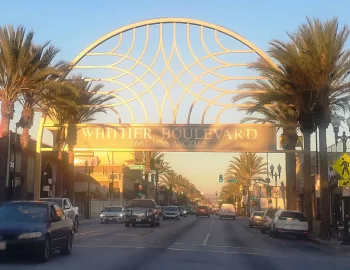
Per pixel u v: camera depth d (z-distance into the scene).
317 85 29.75
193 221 61.41
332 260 19.42
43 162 51.94
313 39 28.66
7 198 35.28
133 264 15.43
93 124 37.34
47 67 34.00
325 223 29.70
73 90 34.75
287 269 15.76
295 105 32.69
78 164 70.62
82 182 70.12
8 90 34.06
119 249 20.06
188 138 36.59
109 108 37.47
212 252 20.36
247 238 31.19
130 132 37.00
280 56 29.73
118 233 31.03
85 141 37.31
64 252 17.44
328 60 28.67
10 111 34.47
